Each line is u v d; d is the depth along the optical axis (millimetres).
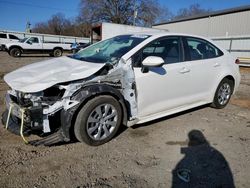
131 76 3598
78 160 3148
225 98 5379
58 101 3127
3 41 24516
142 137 3867
